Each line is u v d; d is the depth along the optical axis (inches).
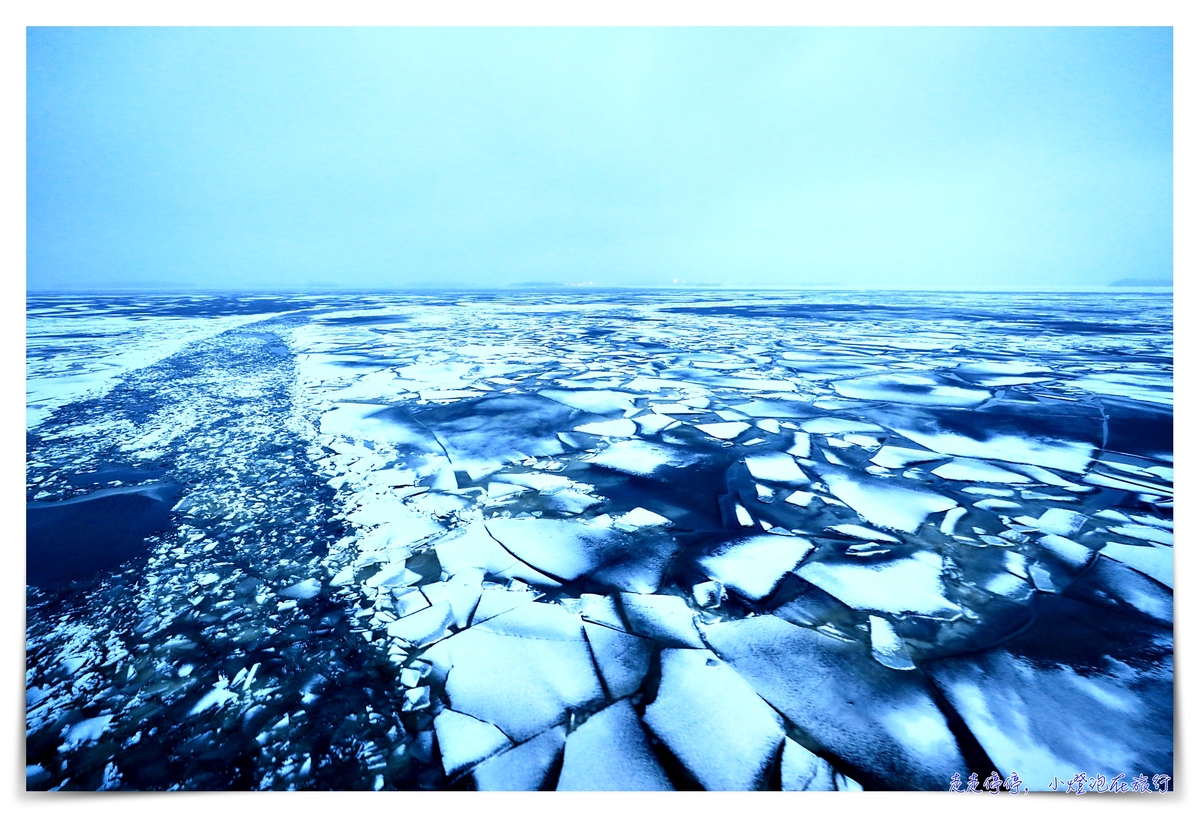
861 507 891.4
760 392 1683.1
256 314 5014.8
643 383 1817.2
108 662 592.7
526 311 5620.1
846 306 6127.0
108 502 888.3
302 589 693.9
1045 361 2255.2
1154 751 512.7
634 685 566.9
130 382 1740.9
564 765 503.5
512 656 597.0
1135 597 681.6
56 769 508.1
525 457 1088.2
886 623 641.6
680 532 818.2
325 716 539.5
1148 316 4431.6
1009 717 539.8
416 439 1189.7
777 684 568.4
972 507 890.7
